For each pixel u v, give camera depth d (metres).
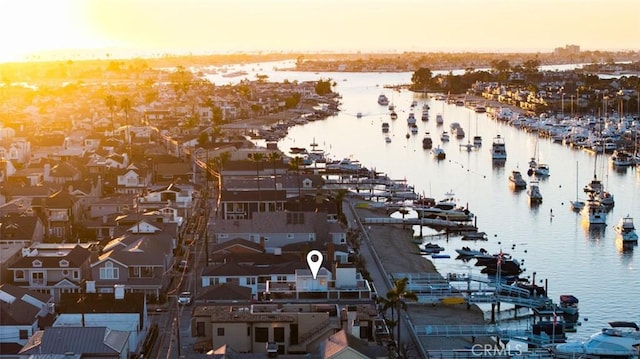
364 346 101.00
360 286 135.62
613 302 163.12
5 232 168.38
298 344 111.81
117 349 107.94
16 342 121.00
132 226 175.25
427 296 156.75
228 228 175.62
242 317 113.50
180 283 153.00
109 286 142.88
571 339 141.62
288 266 148.50
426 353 126.00
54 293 144.12
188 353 109.62
